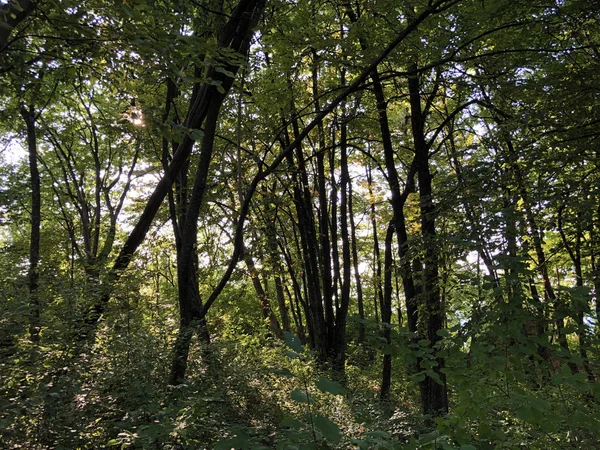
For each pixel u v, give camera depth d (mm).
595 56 7832
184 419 3811
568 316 3428
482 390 3100
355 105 11867
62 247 15039
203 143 6637
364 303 27125
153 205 7129
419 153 10039
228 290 19031
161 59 4266
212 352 7746
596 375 3805
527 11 7805
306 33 8562
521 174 6480
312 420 2129
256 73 11484
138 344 6059
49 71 5562
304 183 14227
